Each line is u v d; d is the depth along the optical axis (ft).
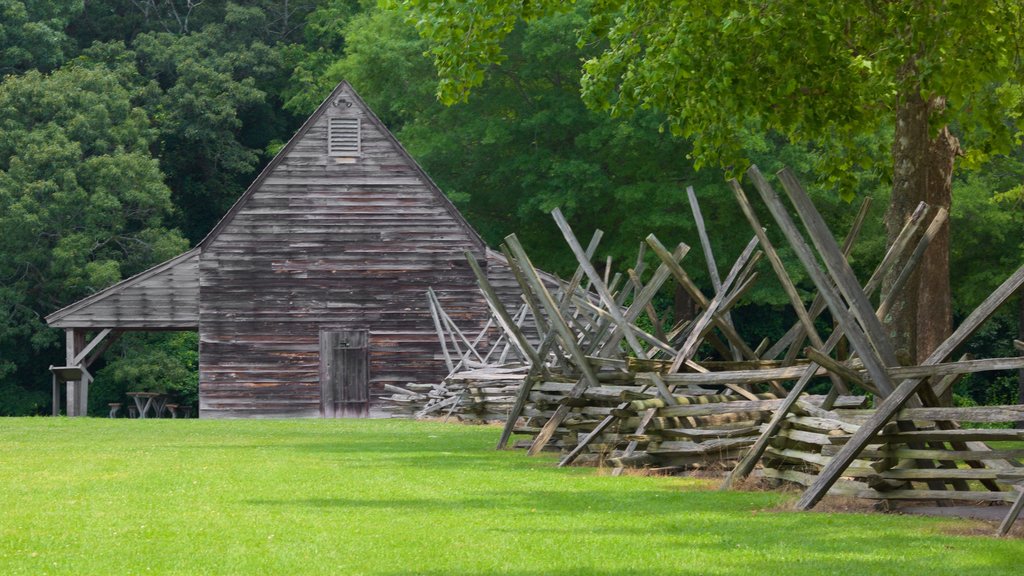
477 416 108.47
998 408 39.73
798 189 42.70
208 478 56.08
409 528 38.52
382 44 175.22
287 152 147.02
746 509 43.34
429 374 146.20
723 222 164.76
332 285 146.61
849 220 165.37
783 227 43.16
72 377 142.41
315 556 32.86
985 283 148.36
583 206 170.91
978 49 71.92
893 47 70.59
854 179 84.58
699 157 82.38
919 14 69.21
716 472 55.98
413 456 69.87
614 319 61.82
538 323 72.28
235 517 41.45
